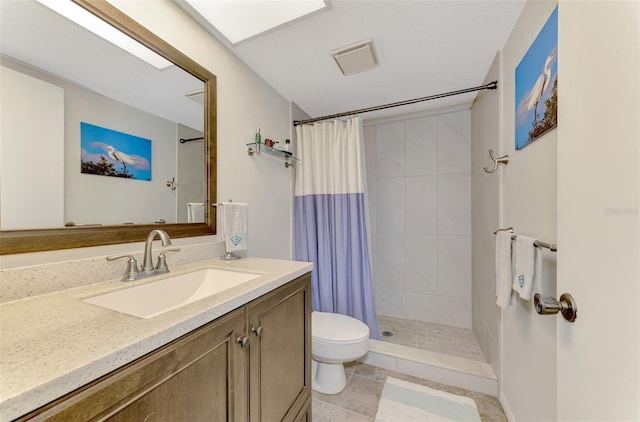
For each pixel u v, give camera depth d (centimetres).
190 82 123
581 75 55
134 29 98
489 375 154
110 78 94
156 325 54
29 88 75
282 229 199
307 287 119
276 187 191
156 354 51
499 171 150
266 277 95
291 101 213
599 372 48
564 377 59
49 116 79
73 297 71
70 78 84
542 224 99
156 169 109
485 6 117
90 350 44
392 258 263
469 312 235
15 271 68
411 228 256
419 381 165
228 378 71
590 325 51
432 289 248
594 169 51
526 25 114
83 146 87
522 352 119
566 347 59
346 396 152
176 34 115
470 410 139
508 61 138
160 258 100
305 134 217
